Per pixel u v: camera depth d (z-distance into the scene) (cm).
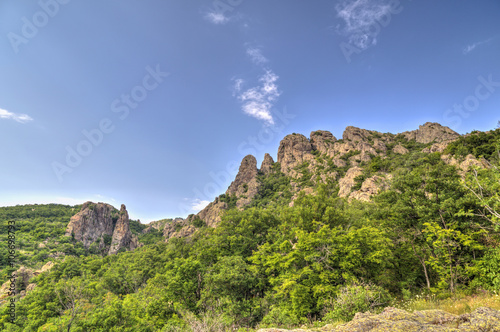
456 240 1864
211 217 12256
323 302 1734
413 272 2200
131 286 6100
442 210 1998
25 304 4197
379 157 10050
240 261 2858
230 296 2430
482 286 1532
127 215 15625
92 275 7544
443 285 1773
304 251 2162
